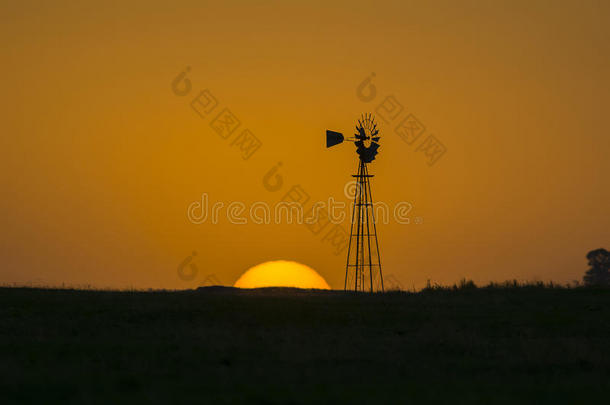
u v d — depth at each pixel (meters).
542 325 93.88
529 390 56.69
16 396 50.53
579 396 54.53
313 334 84.56
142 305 101.50
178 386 55.00
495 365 69.88
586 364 71.25
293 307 102.00
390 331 88.56
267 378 59.50
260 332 84.69
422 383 59.28
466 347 78.44
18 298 105.75
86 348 72.88
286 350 73.44
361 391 54.31
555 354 74.94
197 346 74.94
